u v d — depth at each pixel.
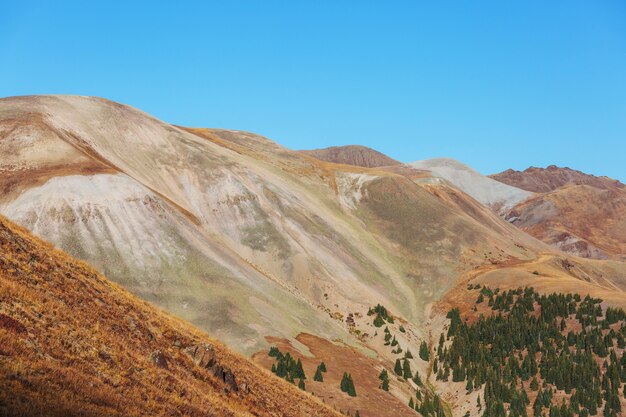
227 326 103.44
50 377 25.66
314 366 101.25
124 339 36.72
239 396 43.22
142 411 27.69
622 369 125.94
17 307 30.17
